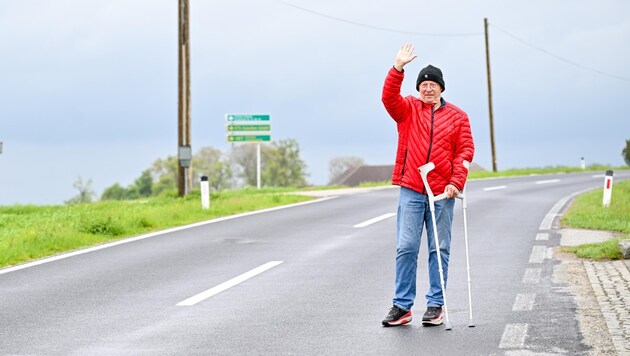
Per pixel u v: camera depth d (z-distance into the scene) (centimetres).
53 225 3064
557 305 1553
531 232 2822
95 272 2092
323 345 1284
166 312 1567
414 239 1415
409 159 1415
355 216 3600
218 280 1936
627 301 1562
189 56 5244
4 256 2331
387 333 1359
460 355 1201
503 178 7775
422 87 1412
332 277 1950
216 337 1349
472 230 2903
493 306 1562
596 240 2553
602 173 8556
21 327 1445
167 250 2516
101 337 1361
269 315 1523
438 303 1419
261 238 2792
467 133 1424
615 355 1178
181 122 5200
